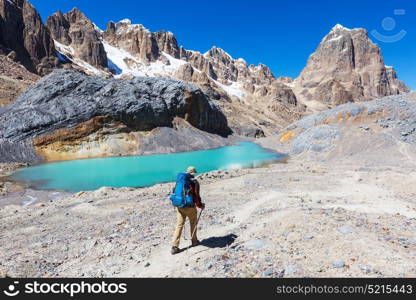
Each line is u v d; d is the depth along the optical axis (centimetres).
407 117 3158
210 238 680
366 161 2542
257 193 1284
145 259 594
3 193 1925
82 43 14912
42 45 10119
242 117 11025
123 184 2173
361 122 3472
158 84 5522
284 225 694
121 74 16288
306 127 4359
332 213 789
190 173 633
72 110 4206
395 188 1377
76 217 1020
